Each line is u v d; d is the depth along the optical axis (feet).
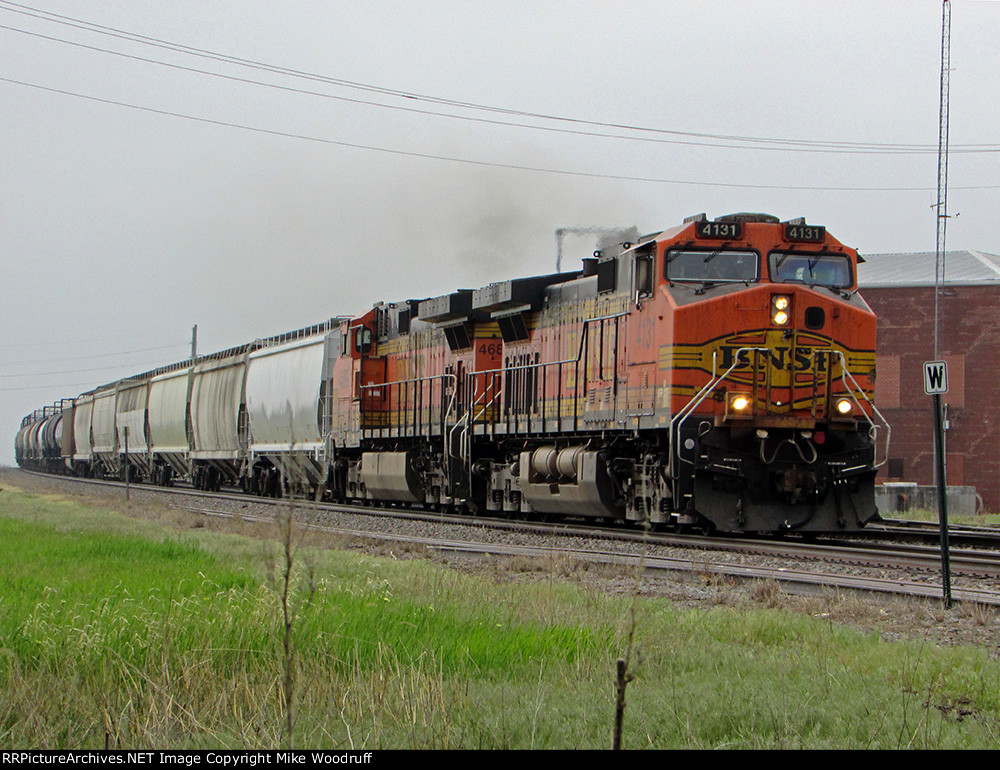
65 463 590.96
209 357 375.86
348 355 258.78
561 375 177.68
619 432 160.15
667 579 103.50
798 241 147.74
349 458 265.54
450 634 67.77
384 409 250.57
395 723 50.75
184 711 52.42
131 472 468.34
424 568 107.14
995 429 352.08
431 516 199.31
